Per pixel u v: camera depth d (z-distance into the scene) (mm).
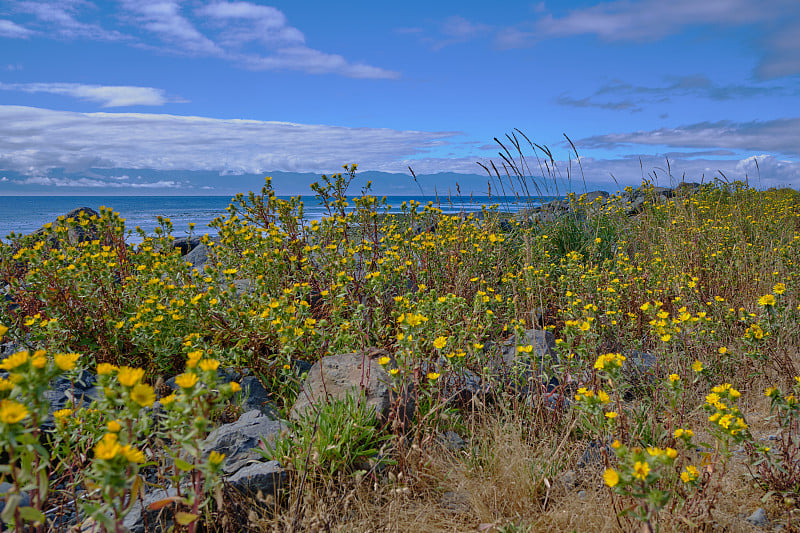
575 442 3039
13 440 1387
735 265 5758
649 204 9195
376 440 2926
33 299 4266
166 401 1707
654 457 1838
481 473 2736
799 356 3896
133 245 5609
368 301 4449
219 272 5141
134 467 1520
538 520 2389
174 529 2111
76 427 2422
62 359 1578
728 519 2328
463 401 3480
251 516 2254
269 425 3039
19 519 1555
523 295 4883
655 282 5473
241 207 5848
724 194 10852
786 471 2459
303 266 4852
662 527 2188
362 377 3109
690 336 3723
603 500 2457
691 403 3270
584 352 3180
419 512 2459
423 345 3656
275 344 3773
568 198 8227
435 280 5156
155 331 3660
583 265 5590
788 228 8039
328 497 2480
